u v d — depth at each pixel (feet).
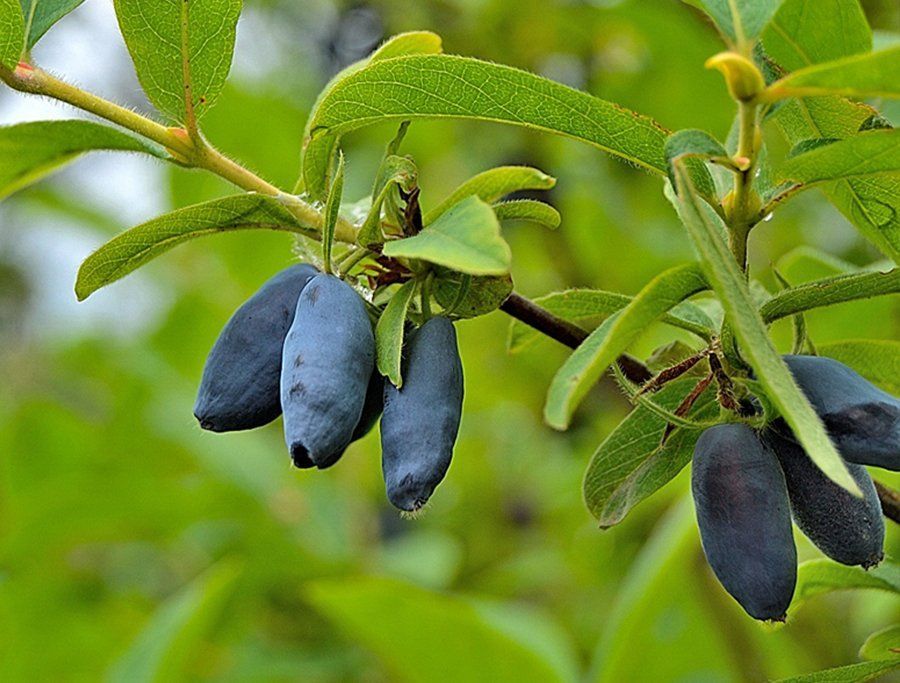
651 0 14.37
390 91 6.46
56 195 18.88
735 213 5.97
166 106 7.00
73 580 16.37
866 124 6.51
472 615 12.01
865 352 7.71
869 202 6.82
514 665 12.34
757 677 13.20
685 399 6.38
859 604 13.94
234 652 15.01
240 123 16.22
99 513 15.31
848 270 9.75
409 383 6.12
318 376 5.90
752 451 5.82
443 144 17.88
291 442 5.83
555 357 18.24
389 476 6.02
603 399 16.26
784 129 6.76
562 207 16.61
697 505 5.91
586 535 16.80
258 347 6.50
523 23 16.96
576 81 17.25
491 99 6.35
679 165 5.26
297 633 15.70
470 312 6.60
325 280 6.30
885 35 9.79
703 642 14.16
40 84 6.89
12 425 17.21
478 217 5.51
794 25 6.79
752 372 6.07
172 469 17.49
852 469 5.97
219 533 15.61
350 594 12.05
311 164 6.97
